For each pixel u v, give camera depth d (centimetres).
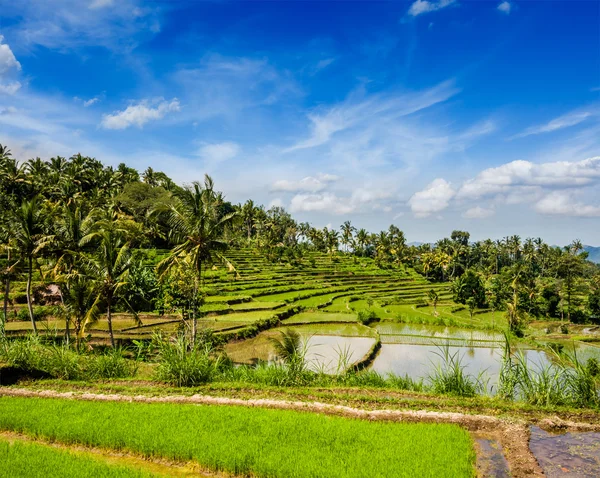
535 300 8075
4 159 6506
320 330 4641
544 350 3953
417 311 6869
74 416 1328
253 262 9325
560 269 9138
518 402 1505
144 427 1234
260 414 1350
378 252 12594
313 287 7650
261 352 3469
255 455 1075
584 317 7619
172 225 3106
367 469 1005
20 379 1764
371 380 1819
